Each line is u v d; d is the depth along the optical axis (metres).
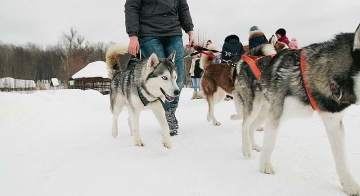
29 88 35.47
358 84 2.01
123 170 2.64
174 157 3.07
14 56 54.81
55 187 2.33
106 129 4.92
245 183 2.33
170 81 3.65
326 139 3.44
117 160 2.94
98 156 3.12
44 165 2.90
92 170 2.67
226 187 2.26
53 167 2.82
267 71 2.70
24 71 51.19
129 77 3.87
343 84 2.08
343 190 2.17
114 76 4.57
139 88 3.59
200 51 4.36
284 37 8.09
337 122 2.23
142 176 2.49
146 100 3.58
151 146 3.59
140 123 5.37
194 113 6.62
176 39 4.29
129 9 4.02
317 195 2.10
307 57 2.30
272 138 2.54
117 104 4.25
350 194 2.10
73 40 59.56
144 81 3.54
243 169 2.66
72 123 5.57
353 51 2.01
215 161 2.91
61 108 7.12
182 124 5.19
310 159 2.84
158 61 3.61
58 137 4.26
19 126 5.20
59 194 2.20
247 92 3.18
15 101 6.24
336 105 2.14
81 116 6.54
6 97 6.31
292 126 4.14
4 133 4.60
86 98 9.01
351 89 2.07
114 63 4.75
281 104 2.47
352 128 3.79
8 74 46.66
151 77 3.52
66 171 2.68
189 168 2.70
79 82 29.53
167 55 4.38
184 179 2.43
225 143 3.60
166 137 3.48
